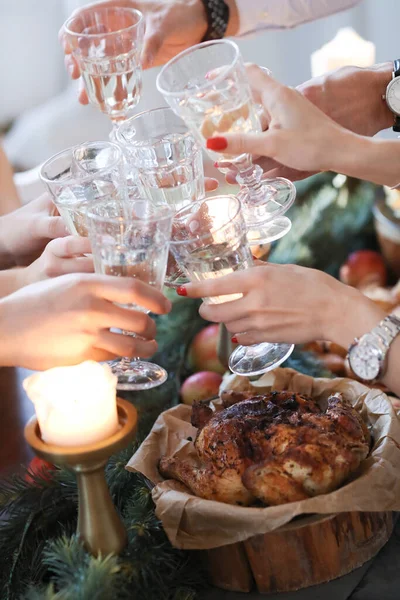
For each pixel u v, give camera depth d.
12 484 1.26
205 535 1.11
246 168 1.33
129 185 1.30
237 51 1.14
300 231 1.82
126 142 1.27
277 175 1.47
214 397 1.29
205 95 1.14
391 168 1.16
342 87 1.45
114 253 1.09
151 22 1.59
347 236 1.84
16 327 1.11
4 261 1.50
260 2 1.68
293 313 1.17
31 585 1.13
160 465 1.18
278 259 1.76
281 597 1.12
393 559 1.15
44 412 1.05
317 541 1.11
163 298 1.10
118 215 1.19
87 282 1.09
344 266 1.84
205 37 1.66
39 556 1.16
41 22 3.59
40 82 3.73
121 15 1.42
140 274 1.10
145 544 1.12
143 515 1.15
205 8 1.63
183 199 1.28
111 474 1.23
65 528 1.20
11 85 3.69
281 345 1.27
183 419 1.27
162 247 1.10
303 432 1.12
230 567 1.13
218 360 1.52
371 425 1.21
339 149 1.16
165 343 1.57
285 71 3.39
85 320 1.09
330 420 1.14
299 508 1.08
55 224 1.42
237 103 1.16
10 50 3.61
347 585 1.12
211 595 1.14
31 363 1.13
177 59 1.18
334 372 1.50
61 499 1.22
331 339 1.18
